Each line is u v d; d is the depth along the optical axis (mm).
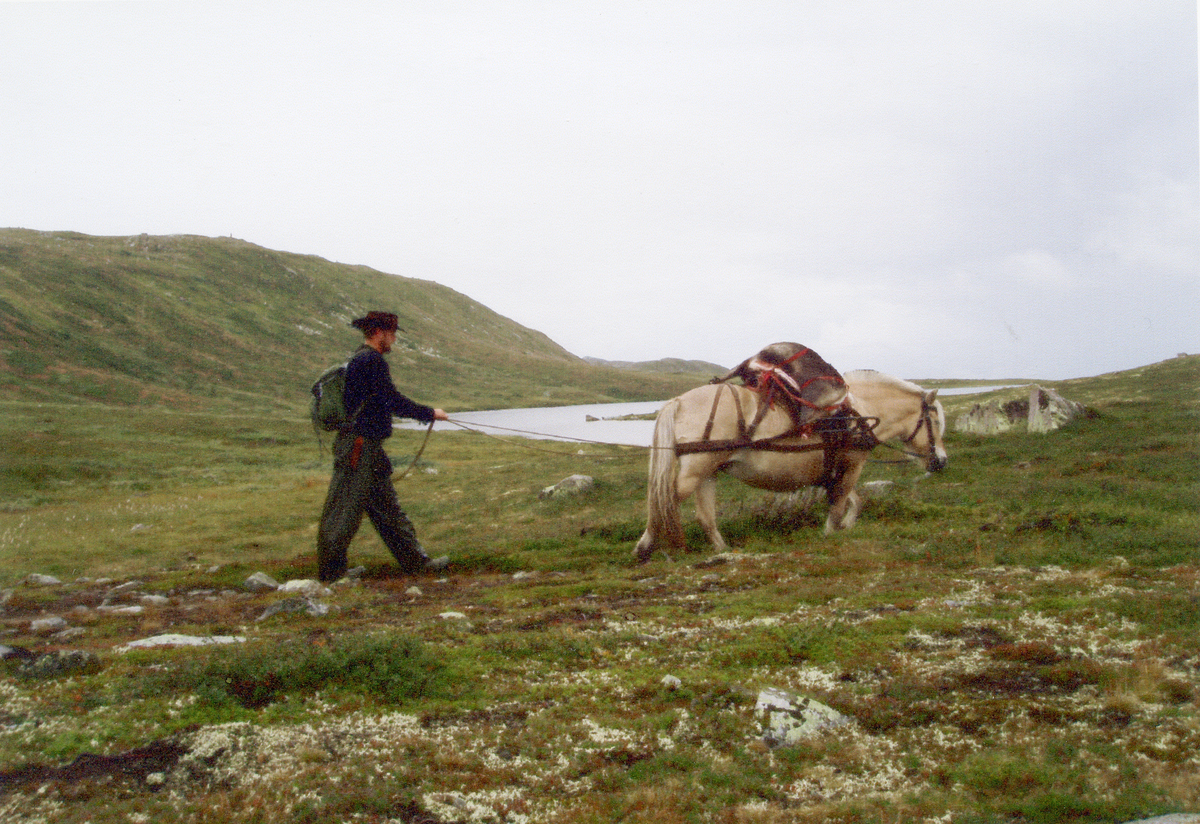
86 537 17094
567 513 17578
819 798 3795
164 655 5863
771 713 4629
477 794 3877
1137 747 4020
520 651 6133
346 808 3697
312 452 42156
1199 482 12523
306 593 9734
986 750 4133
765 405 10031
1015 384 143750
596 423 84812
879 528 10805
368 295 191250
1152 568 7918
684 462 10055
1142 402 26453
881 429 11594
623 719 4727
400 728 4664
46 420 44562
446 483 27031
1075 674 5062
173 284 138125
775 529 11625
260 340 130375
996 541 9516
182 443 42219
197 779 4039
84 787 3889
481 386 161250
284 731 4566
